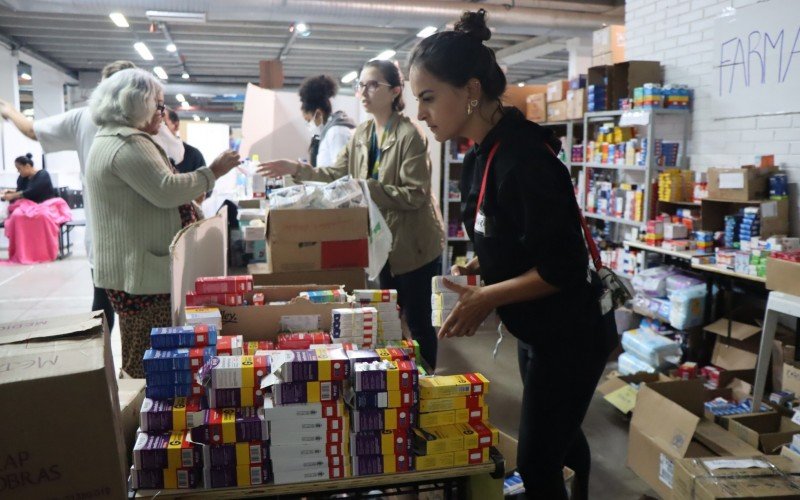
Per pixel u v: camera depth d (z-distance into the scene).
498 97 1.48
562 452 1.52
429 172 2.92
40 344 1.13
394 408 1.43
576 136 5.91
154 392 1.47
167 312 2.43
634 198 4.48
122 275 2.35
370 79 2.86
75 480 1.06
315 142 4.92
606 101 4.84
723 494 1.85
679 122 4.52
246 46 12.30
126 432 1.54
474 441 1.47
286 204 2.41
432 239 3.01
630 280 4.45
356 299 1.94
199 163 4.45
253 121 5.84
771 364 3.39
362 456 1.43
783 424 2.76
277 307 1.88
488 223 1.45
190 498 1.36
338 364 1.42
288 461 1.41
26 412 1.02
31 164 8.45
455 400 1.49
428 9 8.01
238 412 1.42
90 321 1.21
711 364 3.71
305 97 4.74
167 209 2.37
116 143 2.27
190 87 16.20
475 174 1.53
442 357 4.30
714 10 4.11
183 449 1.36
